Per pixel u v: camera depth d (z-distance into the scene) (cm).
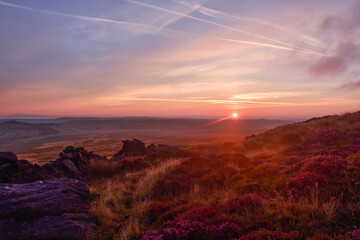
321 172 754
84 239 602
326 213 481
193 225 524
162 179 1135
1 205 611
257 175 1012
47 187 753
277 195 720
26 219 607
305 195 628
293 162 1130
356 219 446
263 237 429
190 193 920
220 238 472
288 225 463
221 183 1022
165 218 659
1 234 554
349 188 578
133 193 1008
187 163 1442
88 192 873
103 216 750
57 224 610
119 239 608
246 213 557
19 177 1096
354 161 831
